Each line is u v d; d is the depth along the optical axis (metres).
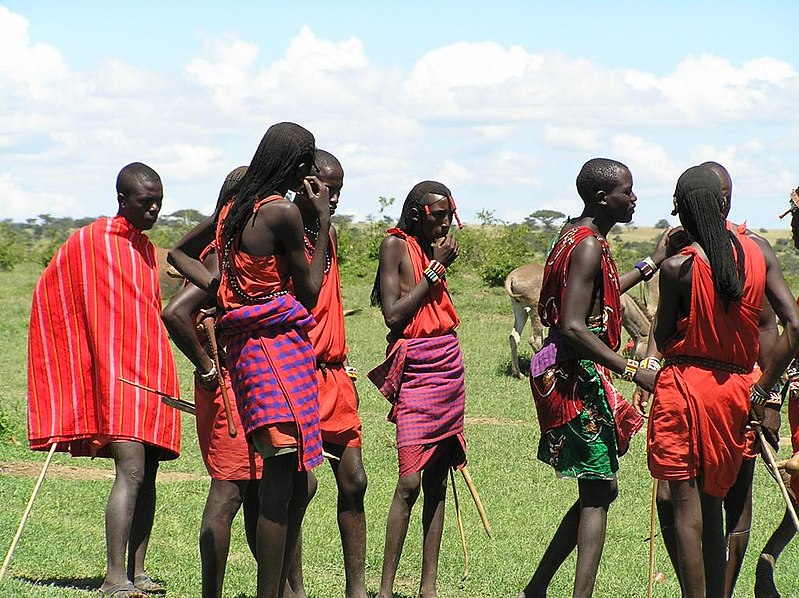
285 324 9.34
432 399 12.45
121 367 12.13
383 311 12.59
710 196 10.25
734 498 11.89
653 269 12.37
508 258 58.44
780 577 14.83
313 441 9.38
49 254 80.38
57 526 15.36
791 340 10.36
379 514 17.73
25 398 28.11
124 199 12.47
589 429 11.05
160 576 13.34
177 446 12.48
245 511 11.64
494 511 18.55
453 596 13.52
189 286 10.41
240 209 9.31
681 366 10.47
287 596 11.59
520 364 36.25
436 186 12.73
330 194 11.73
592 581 11.16
